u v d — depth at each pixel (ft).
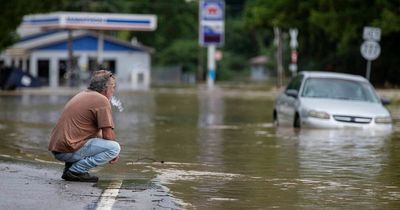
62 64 370.12
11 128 115.55
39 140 97.76
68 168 61.21
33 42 391.24
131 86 343.67
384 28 230.48
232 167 73.36
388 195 59.00
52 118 137.28
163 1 571.28
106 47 386.93
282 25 307.17
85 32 374.02
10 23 208.33
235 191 59.77
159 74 502.38
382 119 109.19
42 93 250.78
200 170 70.95
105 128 60.39
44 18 327.47
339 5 249.55
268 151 86.53
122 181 62.18
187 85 374.63
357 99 115.03
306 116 110.42
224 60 549.54
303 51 364.99
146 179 64.08
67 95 238.48
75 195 54.39
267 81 484.74
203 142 96.94
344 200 56.75
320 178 67.05
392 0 237.25
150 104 193.98
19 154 81.51
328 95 115.44
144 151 86.58
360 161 78.23
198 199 56.13
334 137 101.19
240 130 114.93
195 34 588.09
